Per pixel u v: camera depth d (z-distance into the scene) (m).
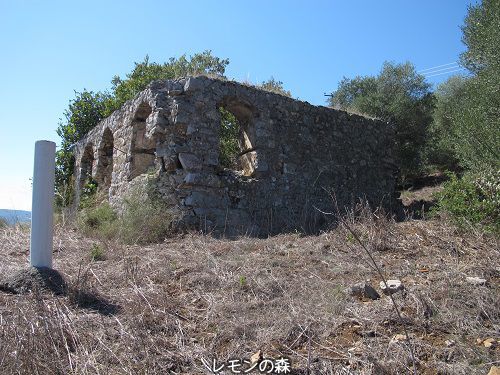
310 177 10.34
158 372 3.19
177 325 3.89
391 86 19.39
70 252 6.61
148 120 9.22
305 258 5.65
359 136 11.64
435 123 20.12
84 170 14.57
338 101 20.31
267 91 10.12
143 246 7.12
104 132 12.55
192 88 8.92
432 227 6.40
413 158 18.64
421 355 3.23
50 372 3.02
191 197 8.48
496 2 11.35
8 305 4.16
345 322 3.73
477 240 5.66
